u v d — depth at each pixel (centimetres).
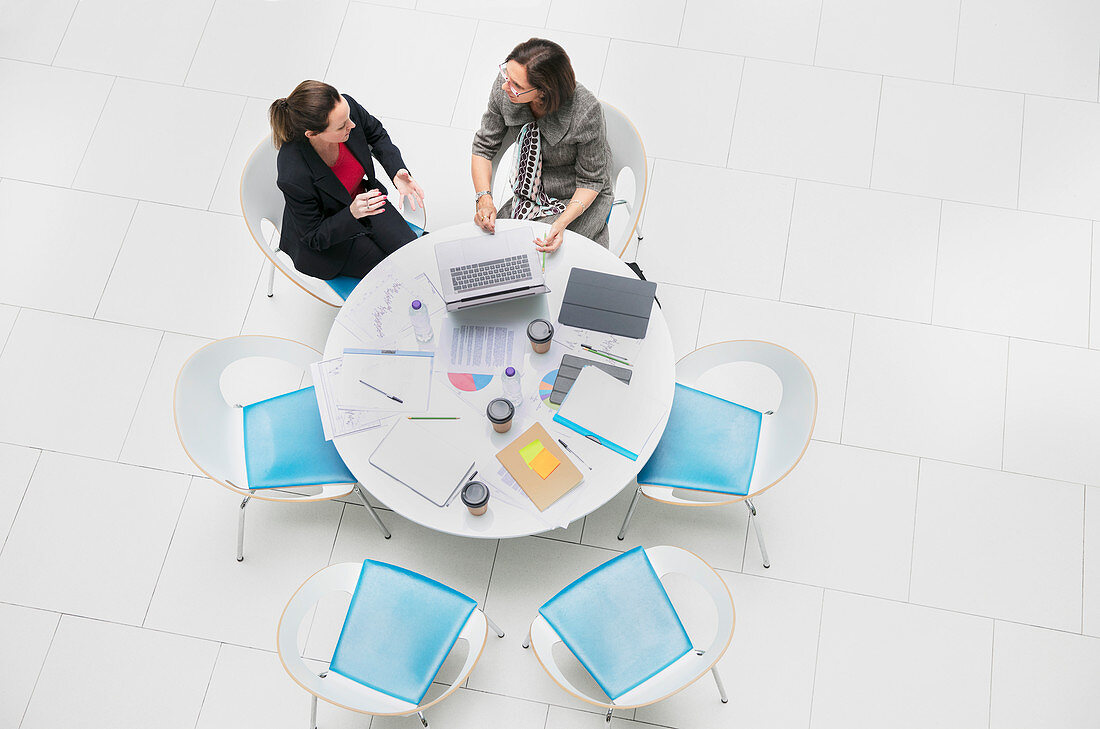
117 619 335
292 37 439
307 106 300
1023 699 315
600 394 292
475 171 347
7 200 409
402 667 278
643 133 415
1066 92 413
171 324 387
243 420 325
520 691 319
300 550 344
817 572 335
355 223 329
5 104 428
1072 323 372
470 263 312
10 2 446
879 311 378
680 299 384
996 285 380
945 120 411
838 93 418
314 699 301
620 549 340
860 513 344
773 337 376
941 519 342
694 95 421
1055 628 324
